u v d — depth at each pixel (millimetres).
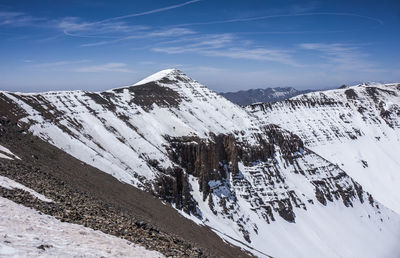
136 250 18609
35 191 27516
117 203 53938
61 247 14797
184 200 111438
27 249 12922
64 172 56156
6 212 17734
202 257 23500
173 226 69688
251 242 121188
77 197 33281
